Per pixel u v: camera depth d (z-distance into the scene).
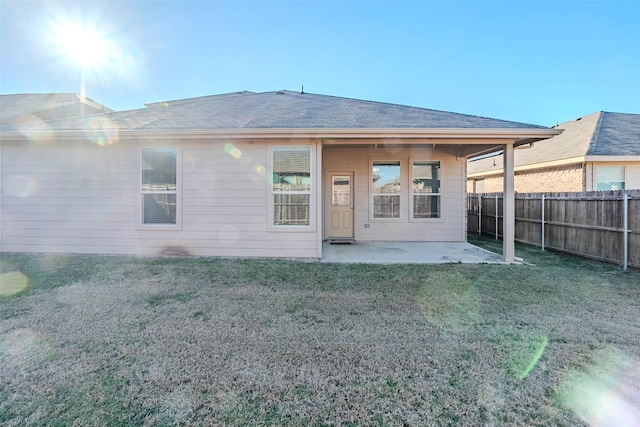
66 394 2.23
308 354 2.78
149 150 6.93
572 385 2.35
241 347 2.90
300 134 6.32
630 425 1.97
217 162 6.83
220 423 1.97
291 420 2.00
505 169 6.52
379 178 9.55
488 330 3.28
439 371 2.53
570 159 11.21
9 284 4.86
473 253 7.48
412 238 9.48
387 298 4.27
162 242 6.94
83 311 3.75
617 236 6.17
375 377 2.45
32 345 2.92
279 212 6.82
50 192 7.04
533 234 8.64
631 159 10.48
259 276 5.36
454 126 6.36
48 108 11.49
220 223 6.86
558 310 3.84
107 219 6.98
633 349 2.88
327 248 8.22
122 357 2.72
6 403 2.14
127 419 2.00
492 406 2.13
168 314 3.68
